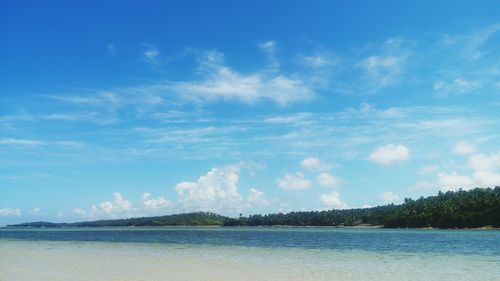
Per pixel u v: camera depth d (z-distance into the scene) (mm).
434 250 73500
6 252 65125
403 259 54844
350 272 40344
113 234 186500
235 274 38094
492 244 92688
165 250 71438
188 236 153750
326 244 94750
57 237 148625
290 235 161875
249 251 69500
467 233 165375
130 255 59281
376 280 35438
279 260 52281
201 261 50062
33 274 36969
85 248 76812
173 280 34031
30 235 177875
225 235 165125
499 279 36469
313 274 38594
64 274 37062
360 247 82125
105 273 37875
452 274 39562
